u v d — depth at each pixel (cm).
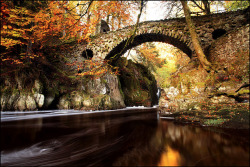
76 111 880
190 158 156
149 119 486
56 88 957
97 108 932
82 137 273
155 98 2134
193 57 945
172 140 228
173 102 573
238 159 148
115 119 535
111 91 1167
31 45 956
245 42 536
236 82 487
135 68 1800
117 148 205
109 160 162
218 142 204
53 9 965
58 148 210
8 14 745
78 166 150
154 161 153
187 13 742
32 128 371
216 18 903
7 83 744
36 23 952
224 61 607
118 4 1359
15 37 923
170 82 640
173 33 1032
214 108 424
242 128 274
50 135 289
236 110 353
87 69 1218
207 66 618
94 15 1423
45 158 173
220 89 500
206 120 352
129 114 713
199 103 491
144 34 1158
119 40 1237
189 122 372
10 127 385
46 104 855
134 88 1566
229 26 859
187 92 570
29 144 231
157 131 297
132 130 319
